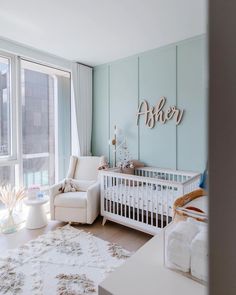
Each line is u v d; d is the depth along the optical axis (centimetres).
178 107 291
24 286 172
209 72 41
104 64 372
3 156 302
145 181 251
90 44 295
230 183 40
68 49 312
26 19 231
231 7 38
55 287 171
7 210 287
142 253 99
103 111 378
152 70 313
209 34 41
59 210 289
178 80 289
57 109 381
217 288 42
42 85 362
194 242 81
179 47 286
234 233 40
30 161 346
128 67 340
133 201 263
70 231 273
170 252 87
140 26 245
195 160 280
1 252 222
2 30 256
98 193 303
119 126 355
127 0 198
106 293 76
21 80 322
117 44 294
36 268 195
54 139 380
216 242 42
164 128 305
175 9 212
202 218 89
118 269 88
